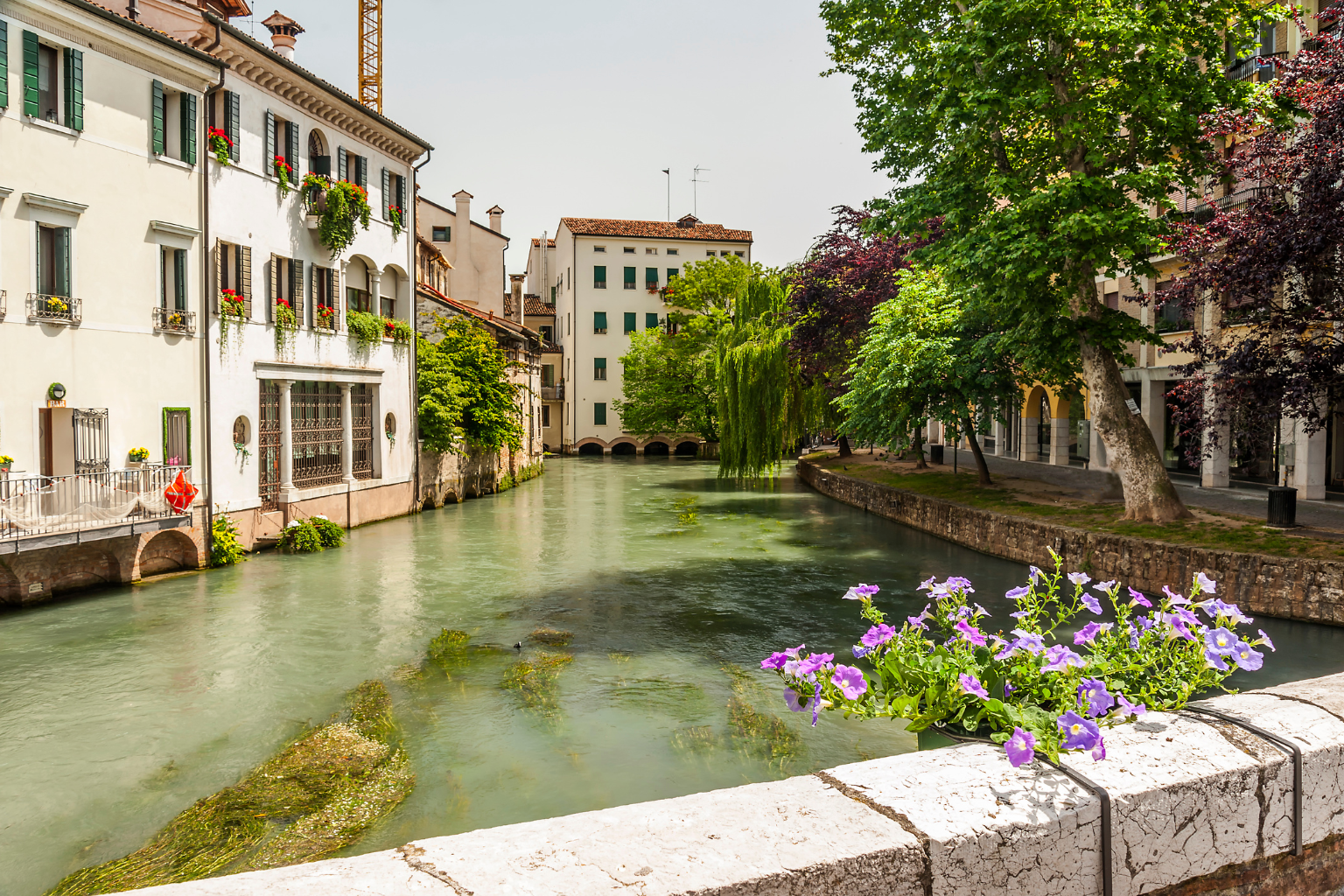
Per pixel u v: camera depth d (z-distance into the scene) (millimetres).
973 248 17469
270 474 22438
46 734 9508
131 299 17719
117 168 17391
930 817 1646
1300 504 19672
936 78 17766
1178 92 15859
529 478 44906
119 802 7824
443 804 7672
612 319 65562
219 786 8156
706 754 8844
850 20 19672
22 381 15602
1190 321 25094
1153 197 16156
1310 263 13414
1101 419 18156
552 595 16625
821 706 2477
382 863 1508
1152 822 1778
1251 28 15992
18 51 15453
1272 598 13609
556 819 1672
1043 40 16625
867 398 26016
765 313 38000
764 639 13414
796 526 26234
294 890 1411
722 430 37469
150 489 17281
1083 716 2154
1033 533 18578
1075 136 16453
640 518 28312
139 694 10867
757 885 1434
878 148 20062
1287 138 14469
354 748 8922
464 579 18172
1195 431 16109
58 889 6312
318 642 13242
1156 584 15367
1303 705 2193
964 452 44594
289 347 22875
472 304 54562
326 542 22422
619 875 1436
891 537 23734
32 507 14703
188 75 19078
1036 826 1662
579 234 64875
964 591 3029
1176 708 2285
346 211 24547
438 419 30703
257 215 21625
